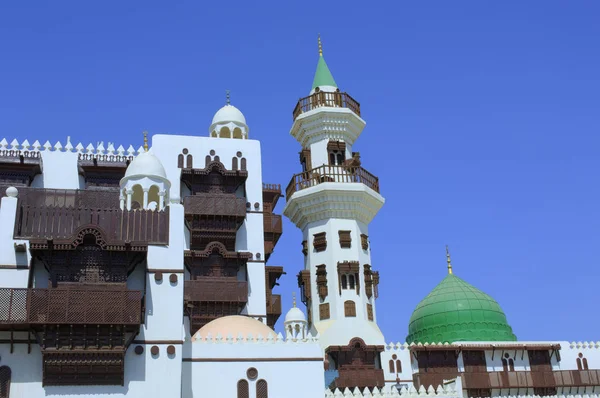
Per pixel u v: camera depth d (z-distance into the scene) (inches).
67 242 1508.4
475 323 2669.8
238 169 2314.2
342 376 2170.3
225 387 1651.1
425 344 2411.4
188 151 2287.2
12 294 1435.8
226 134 2571.4
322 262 2411.4
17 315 1423.5
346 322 2294.5
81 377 1473.9
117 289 1504.7
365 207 2498.8
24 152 2143.2
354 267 2374.5
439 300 2783.0
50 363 1449.3
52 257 1518.2
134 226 1624.0
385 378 2311.8
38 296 1443.2
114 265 1546.5
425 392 1900.8
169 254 1616.6
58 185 2140.7
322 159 2586.1
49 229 1577.3
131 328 1485.0
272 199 2495.1
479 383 2279.8
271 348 1710.1
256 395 1663.4
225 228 2180.1
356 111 2728.8
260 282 2181.3
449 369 2391.7
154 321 1557.6
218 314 2076.8
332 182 2445.9
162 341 1546.5
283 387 1683.1
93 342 1469.0
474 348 2425.0
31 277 1530.5
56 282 1507.1
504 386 2289.6
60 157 2177.7
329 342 2244.1
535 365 2477.9
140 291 1498.5
